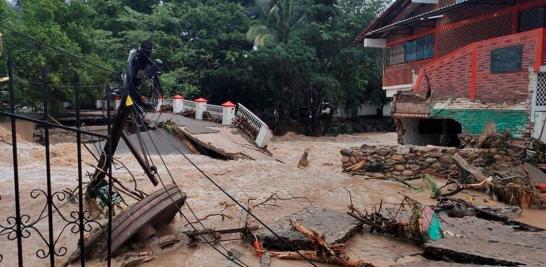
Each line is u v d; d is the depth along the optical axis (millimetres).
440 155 13461
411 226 6832
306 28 32406
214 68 33906
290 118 38031
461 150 13273
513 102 13641
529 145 12969
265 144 20344
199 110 25141
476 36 16984
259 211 9016
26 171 12961
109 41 27438
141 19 32281
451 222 7773
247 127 21859
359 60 33812
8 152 15398
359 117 46500
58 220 7250
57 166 14266
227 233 7027
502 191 10461
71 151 16359
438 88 16469
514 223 8078
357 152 14453
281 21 33562
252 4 39125
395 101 18703
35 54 20062
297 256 6039
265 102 37562
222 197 10305
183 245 6465
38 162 14664
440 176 13359
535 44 12852
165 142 18578
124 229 5871
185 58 31609
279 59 30719
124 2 37125
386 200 10664
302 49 31375
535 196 10047
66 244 6160
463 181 12266
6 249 5902
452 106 15789
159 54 30062
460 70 15492
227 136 20234
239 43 34219
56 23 23625
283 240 6340
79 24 25516
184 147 18641
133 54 6082
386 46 23344
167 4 33938
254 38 32500
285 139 33250
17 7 26125
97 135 3934
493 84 14289
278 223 7352
